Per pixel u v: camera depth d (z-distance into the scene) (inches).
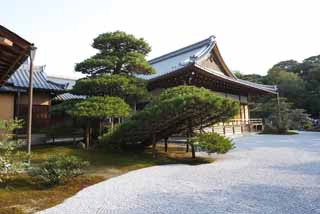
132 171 305.6
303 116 1002.1
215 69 828.0
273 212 150.8
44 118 546.9
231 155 411.2
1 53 254.1
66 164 247.0
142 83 482.6
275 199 177.5
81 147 450.3
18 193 202.7
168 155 417.7
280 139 678.5
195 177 260.4
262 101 1305.4
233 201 174.6
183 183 234.2
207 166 325.7
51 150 415.8
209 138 363.6
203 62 765.3
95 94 452.4
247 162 343.3
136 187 223.6
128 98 488.7
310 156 385.4
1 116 489.7
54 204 179.2
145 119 353.4
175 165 342.3
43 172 233.3
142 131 386.9
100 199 188.4
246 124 867.4
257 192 196.9
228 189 207.8
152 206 167.8
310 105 1332.4
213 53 824.3
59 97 663.8
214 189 208.8
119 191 211.0
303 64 1825.8
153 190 211.0
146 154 422.9
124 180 254.2
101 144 424.5
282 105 988.6
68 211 162.2
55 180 231.1
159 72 750.5
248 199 178.7
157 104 356.8
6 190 208.4
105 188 222.1
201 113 357.4
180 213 152.4
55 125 559.5
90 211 161.3
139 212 156.9
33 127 525.7
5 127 215.0
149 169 314.7
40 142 523.2
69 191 215.3
